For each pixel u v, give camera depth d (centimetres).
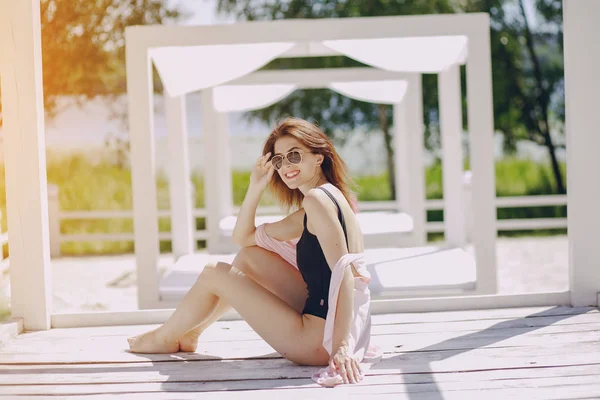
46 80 1295
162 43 492
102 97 1334
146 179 500
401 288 511
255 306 314
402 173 930
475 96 505
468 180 1014
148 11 1323
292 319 312
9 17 397
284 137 323
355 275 316
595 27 415
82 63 1304
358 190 333
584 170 417
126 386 300
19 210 402
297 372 312
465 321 393
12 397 289
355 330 309
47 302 406
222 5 1366
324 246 299
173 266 613
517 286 701
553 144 1409
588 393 275
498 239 1162
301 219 332
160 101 1323
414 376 302
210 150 762
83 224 1328
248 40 491
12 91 399
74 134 1334
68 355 347
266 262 340
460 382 293
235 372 315
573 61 418
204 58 533
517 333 365
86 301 684
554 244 1041
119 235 1016
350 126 1427
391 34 494
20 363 335
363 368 310
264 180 334
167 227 1345
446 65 584
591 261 418
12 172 400
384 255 660
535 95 1395
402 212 934
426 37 502
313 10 1362
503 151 1420
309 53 664
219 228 763
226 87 797
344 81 796
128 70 495
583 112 417
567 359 319
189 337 347
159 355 344
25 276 402
